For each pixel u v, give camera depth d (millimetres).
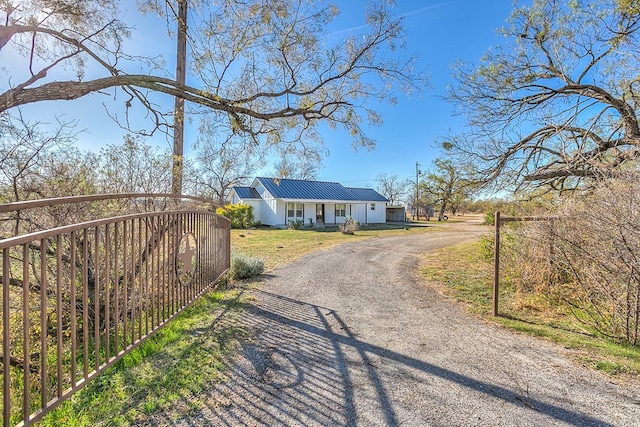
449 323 4121
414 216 46125
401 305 4926
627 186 3650
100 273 3695
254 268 7004
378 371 2828
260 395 2422
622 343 3418
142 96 4941
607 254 3545
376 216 31172
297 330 3840
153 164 5062
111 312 3914
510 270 6023
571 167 7047
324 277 6969
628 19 6078
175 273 4004
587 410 2238
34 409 2615
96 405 2246
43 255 1980
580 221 3939
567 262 4148
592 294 3865
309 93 5332
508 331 3822
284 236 16516
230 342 3420
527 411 2229
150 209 4949
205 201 5219
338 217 28375
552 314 4422
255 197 25844
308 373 2779
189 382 2580
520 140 8188
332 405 2301
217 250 5840
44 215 3604
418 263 8805
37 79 4023
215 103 4684
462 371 2826
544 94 7477
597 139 6949
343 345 3406
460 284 6305
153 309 3408
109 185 4496
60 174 4047
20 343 3539
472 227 25094
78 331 3805
